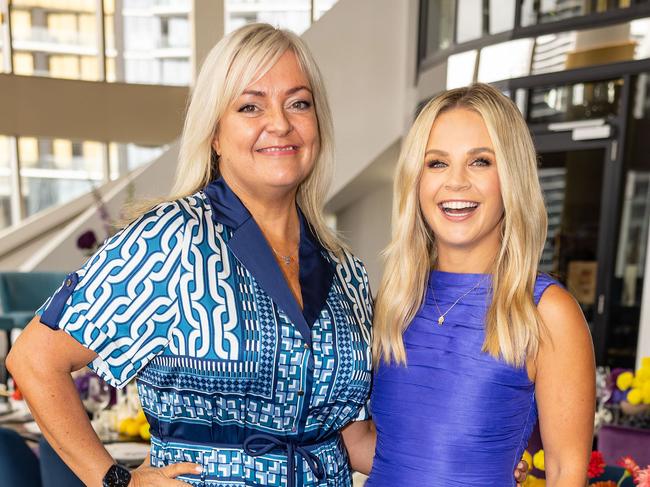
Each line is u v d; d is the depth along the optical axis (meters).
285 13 9.57
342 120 7.86
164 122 9.08
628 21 5.31
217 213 1.51
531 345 1.54
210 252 1.45
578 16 5.57
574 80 5.61
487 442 1.57
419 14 7.38
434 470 1.58
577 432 1.53
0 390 3.37
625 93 5.41
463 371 1.60
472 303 1.65
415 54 7.47
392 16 7.64
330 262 1.71
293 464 1.47
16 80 8.56
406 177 1.69
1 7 8.84
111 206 8.56
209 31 9.16
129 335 1.39
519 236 1.58
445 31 6.90
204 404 1.43
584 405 1.53
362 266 1.80
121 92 8.92
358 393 1.60
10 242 8.97
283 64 1.54
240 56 1.52
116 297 1.38
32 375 1.38
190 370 1.42
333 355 1.53
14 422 3.08
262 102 1.53
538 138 5.86
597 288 5.70
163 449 1.47
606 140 5.54
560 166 7.24
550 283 1.58
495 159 1.59
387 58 7.68
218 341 1.41
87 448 1.40
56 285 7.97
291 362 1.47
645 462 2.71
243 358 1.42
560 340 1.53
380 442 1.71
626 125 5.45
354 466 1.83
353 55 7.75
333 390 1.53
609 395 2.98
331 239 1.77
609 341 5.70
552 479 1.55
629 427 2.78
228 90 1.52
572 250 7.01
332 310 1.59
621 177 5.52
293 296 1.50
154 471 1.42
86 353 1.42
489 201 1.60
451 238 1.62
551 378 1.54
